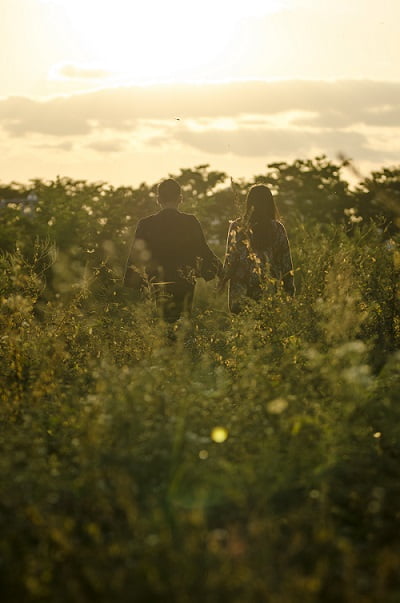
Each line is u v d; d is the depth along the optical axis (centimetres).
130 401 932
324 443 898
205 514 782
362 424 959
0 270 1573
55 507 786
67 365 1325
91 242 2788
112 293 1788
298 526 750
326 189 4200
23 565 693
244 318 1409
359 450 916
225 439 926
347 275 1416
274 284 1526
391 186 3741
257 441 898
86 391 1173
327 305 1309
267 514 769
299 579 636
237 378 1172
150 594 630
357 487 845
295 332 1322
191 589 629
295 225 2969
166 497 798
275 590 638
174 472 830
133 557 683
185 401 992
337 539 721
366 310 1385
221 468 843
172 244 1667
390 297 1470
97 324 1503
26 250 2491
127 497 763
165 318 1619
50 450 956
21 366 1255
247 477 809
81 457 848
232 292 1689
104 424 879
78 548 704
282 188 4300
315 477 855
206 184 4209
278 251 1689
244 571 636
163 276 1659
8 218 2958
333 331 1174
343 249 1589
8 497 777
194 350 1412
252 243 1681
